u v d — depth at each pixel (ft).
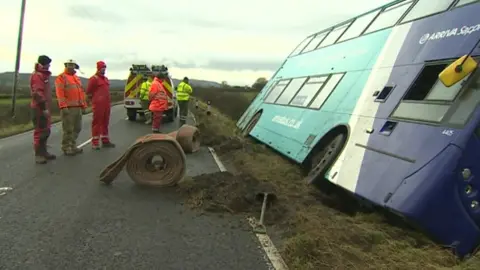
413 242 15.65
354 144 21.33
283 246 15.61
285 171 26.96
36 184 23.81
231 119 77.66
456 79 16.43
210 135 43.88
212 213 19.30
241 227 17.58
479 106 15.47
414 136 17.40
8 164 29.32
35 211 19.06
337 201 21.49
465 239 15.16
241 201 19.85
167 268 13.67
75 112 33.12
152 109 46.73
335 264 13.71
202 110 96.84
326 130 25.48
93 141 36.47
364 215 18.34
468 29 18.37
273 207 19.45
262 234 16.83
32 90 29.40
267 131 37.76
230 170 28.81
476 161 15.15
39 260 13.96
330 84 30.30
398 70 22.11
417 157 16.42
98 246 15.28
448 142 15.53
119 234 16.53
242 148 35.53
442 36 19.99
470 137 15.08
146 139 23.76
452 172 14.96
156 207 20.08
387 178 17.25
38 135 29.91
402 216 15.55
